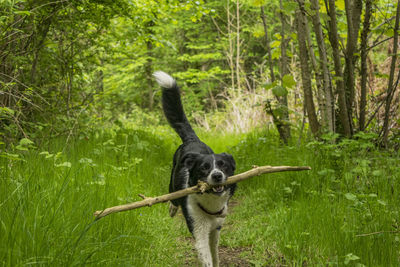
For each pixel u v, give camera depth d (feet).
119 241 9.68
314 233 11.08
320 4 17.84
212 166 10.64
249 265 10.82
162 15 22.49
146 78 52.19
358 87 21.03
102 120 25.23
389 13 17.03
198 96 55.67
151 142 24.89
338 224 10.81
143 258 9.85
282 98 21.45
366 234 9.71
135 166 17.08
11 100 16.53
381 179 13.17
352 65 16.88
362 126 17.08
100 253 8.53
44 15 17.53
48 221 8.59
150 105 53.36
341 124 17.03
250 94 36.24
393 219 11.28
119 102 51.47
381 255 9.55
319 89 16.69
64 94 20.98
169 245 11.57
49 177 12.02
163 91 15.57
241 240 12.29
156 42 21.85
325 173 13.96
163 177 18.78
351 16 16.46
